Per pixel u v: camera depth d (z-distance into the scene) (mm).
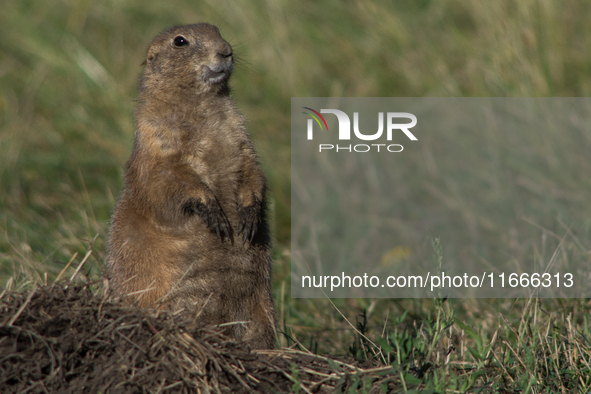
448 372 7941
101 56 21609
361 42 21656
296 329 11961
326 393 7773
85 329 7703
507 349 9547
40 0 23828
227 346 8219
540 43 18625
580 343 9188
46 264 12320
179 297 9422
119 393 7242
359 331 10047
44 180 17297
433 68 20328
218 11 22688
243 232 9594
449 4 22078
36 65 21438
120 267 9586
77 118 19375
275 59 21047
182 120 9883
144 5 23641
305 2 22688
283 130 19578
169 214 9453
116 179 17422
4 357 7285
